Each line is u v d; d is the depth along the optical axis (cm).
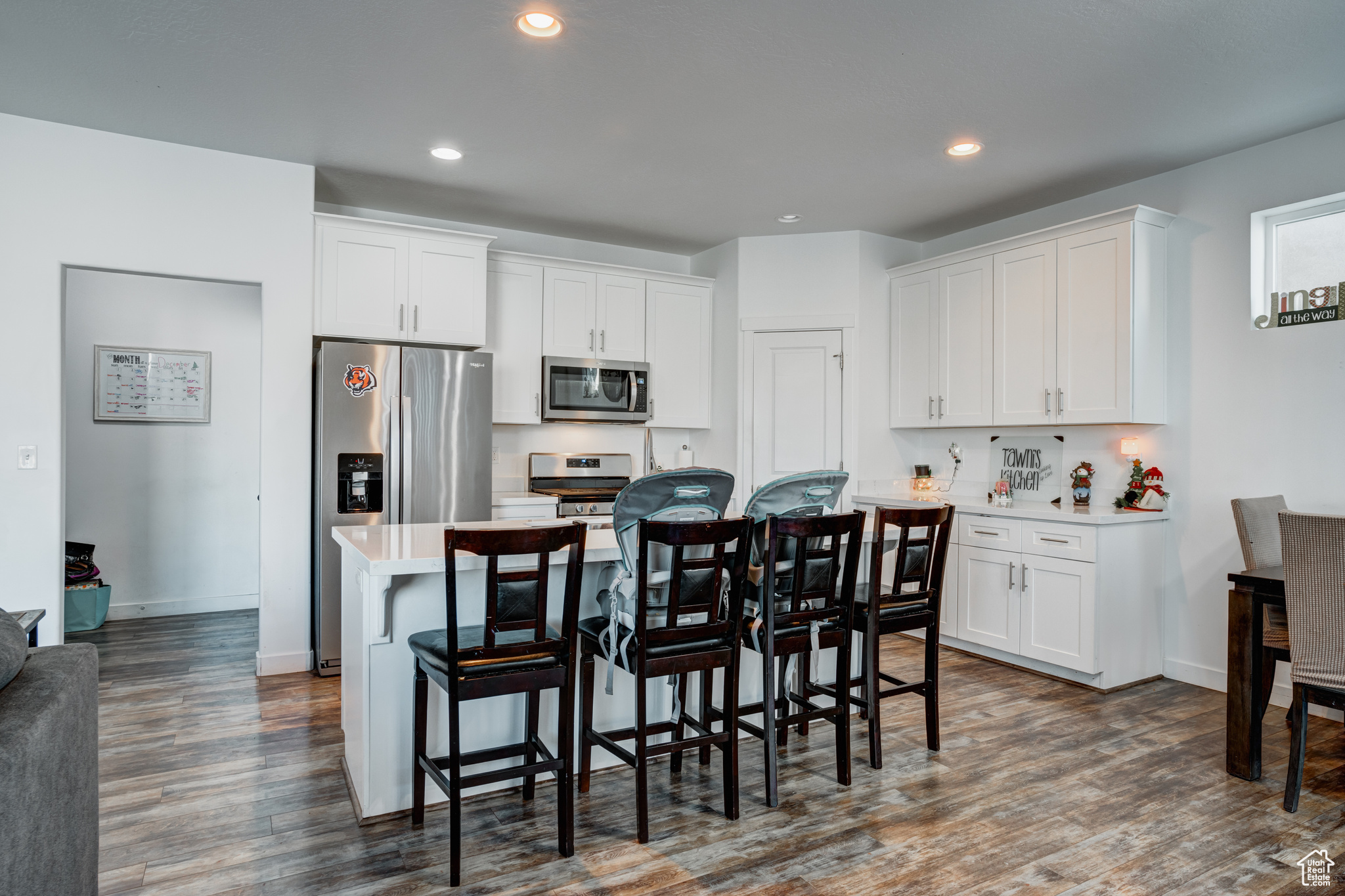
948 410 448
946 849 207
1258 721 254
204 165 352
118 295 471
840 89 288
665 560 215
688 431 539
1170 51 258
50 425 326
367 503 371
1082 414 375
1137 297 358
